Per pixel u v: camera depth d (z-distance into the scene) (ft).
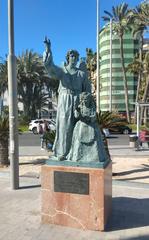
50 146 38.50
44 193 19.69
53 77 19.80
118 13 137.49
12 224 20.01
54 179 19.36
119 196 26.40
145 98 139.23
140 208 23.08
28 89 157.17
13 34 28.19
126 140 81.76
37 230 18.95
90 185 18.63
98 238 17.89
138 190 28.48
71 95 19.84
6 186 29.73
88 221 18.86
